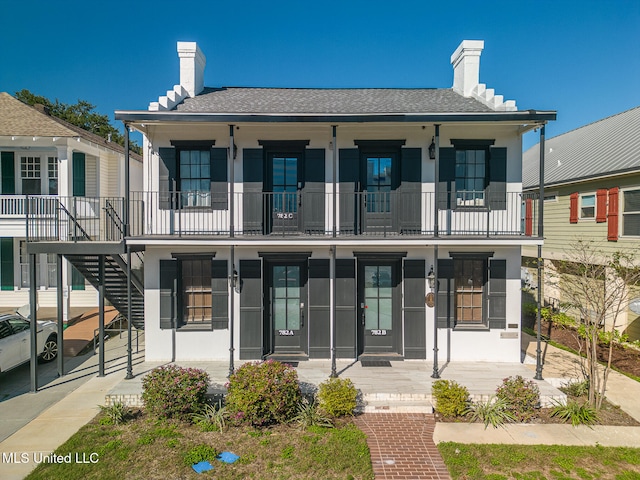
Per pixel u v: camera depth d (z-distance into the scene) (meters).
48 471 5.61
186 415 6.99
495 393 7.80
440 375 8.77
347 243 8.80
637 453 6.18
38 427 6.90
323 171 9.85
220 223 9.84
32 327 8.35
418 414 7.47
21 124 13.30
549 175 16.28
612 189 12.62
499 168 9.84
